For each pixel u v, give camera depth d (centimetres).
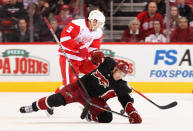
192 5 2278
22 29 2323
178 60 2277
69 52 1619
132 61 2284
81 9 2323
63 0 2323
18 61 2297
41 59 2294
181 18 2283
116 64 1268
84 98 1275
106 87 1278
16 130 1203
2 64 2302
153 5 2286
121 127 1253
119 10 2345
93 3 2328
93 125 1295
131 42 2294
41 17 2327
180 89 2280
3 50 2297
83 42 1620
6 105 1789
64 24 2334
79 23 1593
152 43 2277
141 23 2311
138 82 2288
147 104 1842
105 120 1343
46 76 2295
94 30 1616
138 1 2319
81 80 1312
